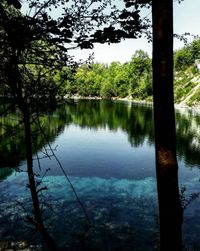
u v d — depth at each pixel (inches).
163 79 150.7
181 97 4124.0
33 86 164.7
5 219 543.2
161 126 153.9
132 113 2647.6
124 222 546.6
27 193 680.4
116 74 5910.4
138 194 698.2
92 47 153.7
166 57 149.8
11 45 140.6
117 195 690.2
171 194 156.4
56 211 586.9
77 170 892.6
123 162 1000.2
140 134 1565.0
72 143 1279.5
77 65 164.2
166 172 155.9
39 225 189.6
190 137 1451.8
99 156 1074.1
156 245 466.6
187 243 471.8
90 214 578.6
